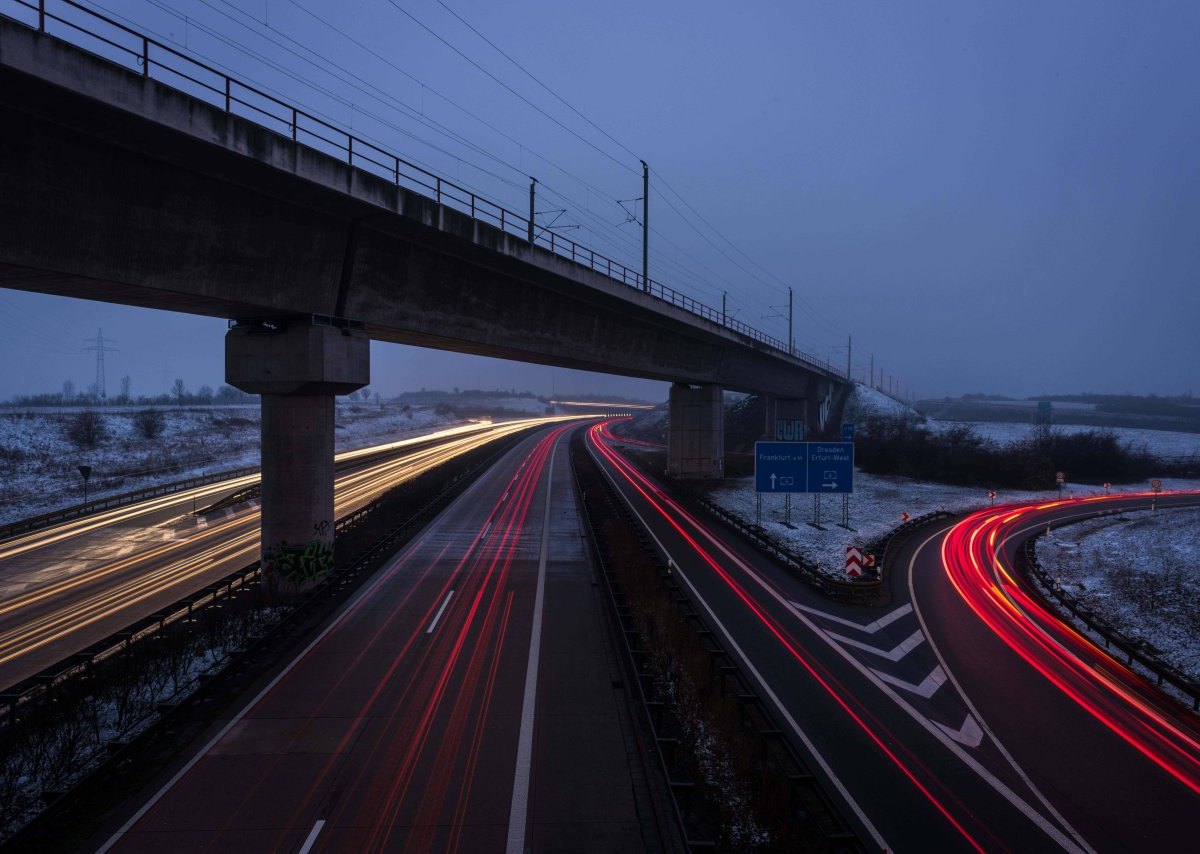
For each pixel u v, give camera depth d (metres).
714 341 54.84
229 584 22.88
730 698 15.70
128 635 17.75
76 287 16.89
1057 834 11.01
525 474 61.34
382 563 27.61
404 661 17.14
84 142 14.99
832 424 99.88
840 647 20.02
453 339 29.20
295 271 20.86
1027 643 20.84
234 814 10.56
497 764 12.22
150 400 125.94
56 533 34.75
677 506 45.88
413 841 9.95
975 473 64.31
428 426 144.25
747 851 10.11
